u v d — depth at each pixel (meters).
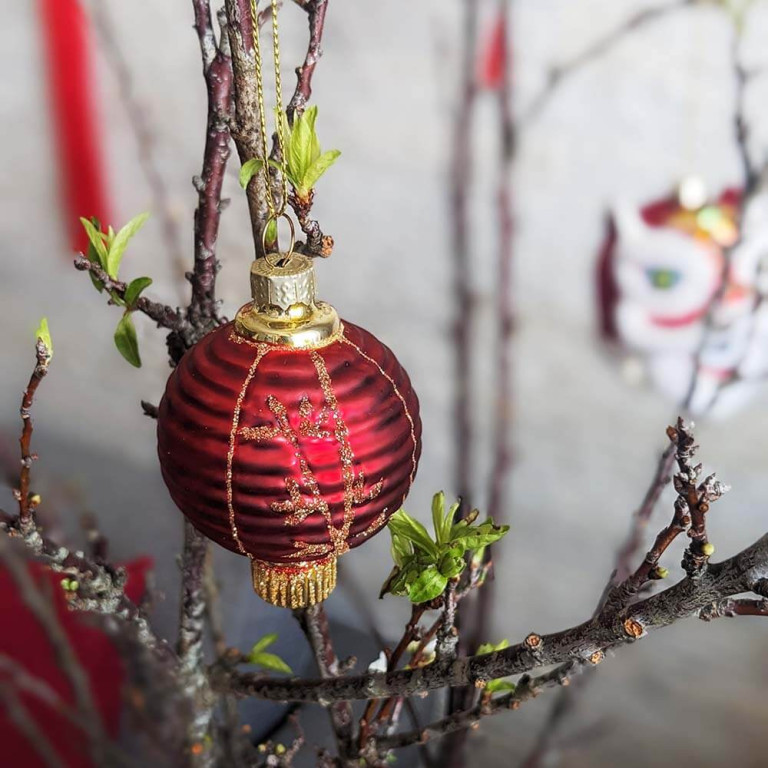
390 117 0.69
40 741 0.54
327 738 0.61
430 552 0.41
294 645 0.66
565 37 0.63
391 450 0.39
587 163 0.66
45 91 0.80
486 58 0.65
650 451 0.72
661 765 0.72
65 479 0.70
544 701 0.68
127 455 0.92
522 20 0.63
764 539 0.33
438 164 0.69
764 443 0.67
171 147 0.75
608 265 0.68
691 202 0.64
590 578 0.76
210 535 0.40
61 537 0.54
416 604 0.42
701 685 0.72
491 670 0.39
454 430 0.74
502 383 0.73
